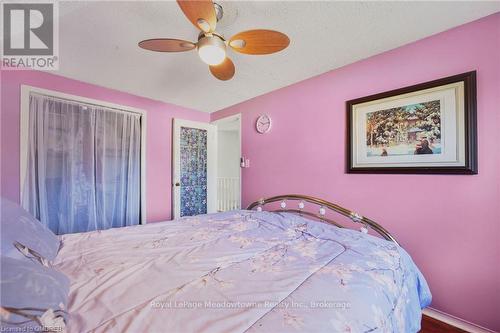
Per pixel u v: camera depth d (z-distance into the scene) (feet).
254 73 7.44
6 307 1.56
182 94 9.45
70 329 1.97
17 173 6.75
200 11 3.46
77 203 7.91
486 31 4.66
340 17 4.75
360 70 6.57
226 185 15.83
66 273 2.94
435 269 5.26
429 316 5.32
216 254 3.67
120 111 9.04
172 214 10.67
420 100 5.43
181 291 2.61
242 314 2.20
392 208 5.94
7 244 2.32
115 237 4.49
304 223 5.37
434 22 4.90
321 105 7.49
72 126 7.79
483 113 4.67
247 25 4.98
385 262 3.40
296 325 2.06
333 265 3.22
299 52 6.14
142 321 2.10
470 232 4.81
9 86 6.66
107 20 4.78
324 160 7.42
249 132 10.05
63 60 6.53
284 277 2.91
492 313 4.57
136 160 9.52
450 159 4.99
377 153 6.16
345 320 2.16
